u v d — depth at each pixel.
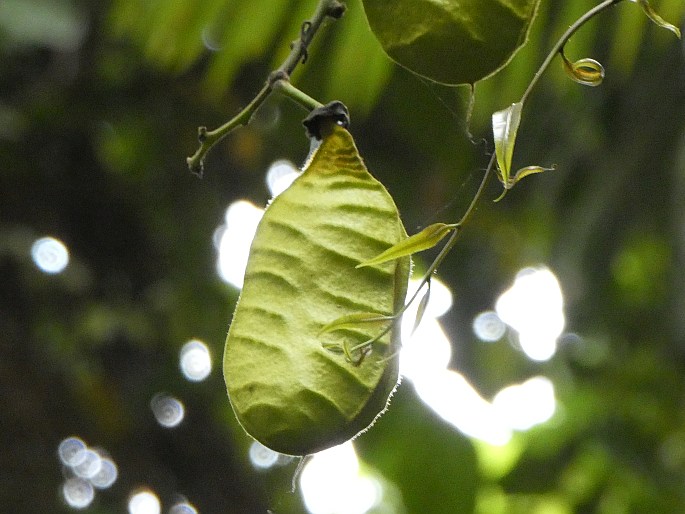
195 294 7.41
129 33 6.39
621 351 7.29
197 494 7.36
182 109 7.14
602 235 6.43
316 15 2.96
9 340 6.96
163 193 7.39
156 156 7.29
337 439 2.65
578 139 6.23
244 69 6.93
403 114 6.10
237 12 4.59
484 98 4.80
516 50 2.50
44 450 6.93
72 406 7.08
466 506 5.98
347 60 4.55
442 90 5.91
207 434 7.46
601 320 7.23
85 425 7.11
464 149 6.21
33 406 6.94
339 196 2.77
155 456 7.37
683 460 6.95
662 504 6.77
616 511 6.80
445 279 7.37
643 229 6.41
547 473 7.03
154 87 7.07
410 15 2.49
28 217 7.30
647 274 7.07
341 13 2.97
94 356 7.34
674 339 7.12
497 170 2.54
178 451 7.41
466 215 2.54
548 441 7.02
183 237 7.41
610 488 6.84
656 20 2.57
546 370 7.48
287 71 2.93
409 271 2.75
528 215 6.71
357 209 2.76
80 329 7.23
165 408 7.46
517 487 7.04
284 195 2.79
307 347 2.66
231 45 4.61
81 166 7.32
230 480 7.43
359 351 2.63
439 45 2.48
